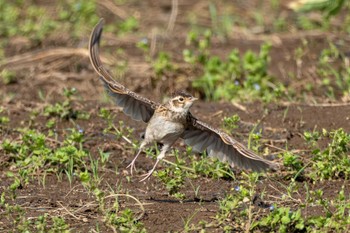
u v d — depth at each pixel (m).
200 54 26.53
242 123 20.91
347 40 29.16
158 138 15.82
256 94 23.44
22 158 18.33
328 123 20.81
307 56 27.33
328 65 26.08
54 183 17.33
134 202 16.16
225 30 30.98
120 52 28.28
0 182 17.27
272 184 17.31
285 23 31.20
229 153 15.59
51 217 15.45
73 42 29.67
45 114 21.34
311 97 23.47
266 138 19.89
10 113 21.81
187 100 15.45
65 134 20.28
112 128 20.62
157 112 15.66
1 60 27.70
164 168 18.31
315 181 17.33
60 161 17.75
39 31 30.38
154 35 30.28
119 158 18.84
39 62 27.66
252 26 31.41
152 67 26.50
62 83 25.73
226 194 16.45
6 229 14.85
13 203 16.09
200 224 14.73
